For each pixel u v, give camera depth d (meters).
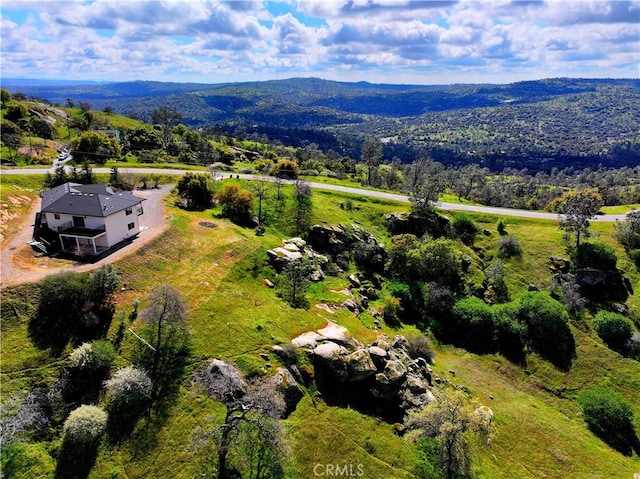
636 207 113.75
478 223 98.62
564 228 87.31
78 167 96.00
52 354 39.31
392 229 92.56
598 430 50.97
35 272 47.81
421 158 160.12
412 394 42.59
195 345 43.00
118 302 46.09
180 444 34.75
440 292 69.75
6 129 125.31
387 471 36.44
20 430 32.75
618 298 73.25
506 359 61.56
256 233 74.12
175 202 82.12
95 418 33.91
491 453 41.78
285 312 52.06
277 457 34.31
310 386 42.41
